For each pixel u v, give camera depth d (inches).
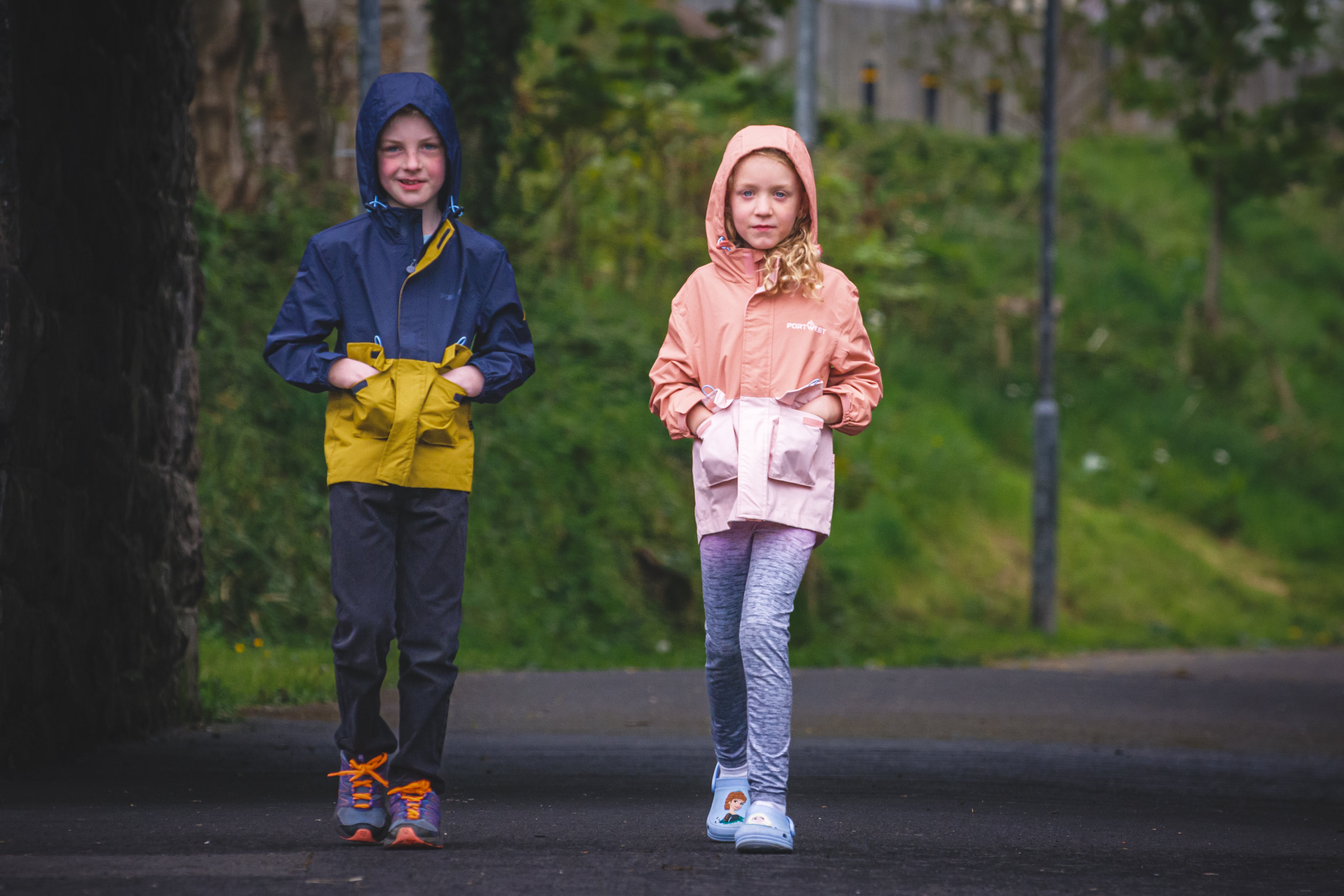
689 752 565.6
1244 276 2263.8
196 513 625.9
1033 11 1914.4
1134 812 432.8
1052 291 1396.4
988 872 303.9
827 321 341.1
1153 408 1904.5
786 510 331.3
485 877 279.7
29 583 451.2
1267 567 1731.1
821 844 339.6
